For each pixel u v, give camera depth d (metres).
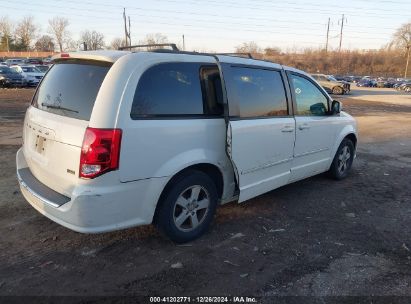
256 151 4.25
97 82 3.30
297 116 4.93
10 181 5.48
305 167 5.25
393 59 95.75
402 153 8.85
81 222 3.15
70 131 3.21
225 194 4.18
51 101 3.65
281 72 4.75
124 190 3.23
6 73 28.03
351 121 6.27
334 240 4.05
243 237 4.04
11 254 3.54
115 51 3.60
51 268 3.34
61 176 3.31
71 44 97.44
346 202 5.23
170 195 3.59
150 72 3.39
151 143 3.33
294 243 3.95
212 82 3.88
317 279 3.29
